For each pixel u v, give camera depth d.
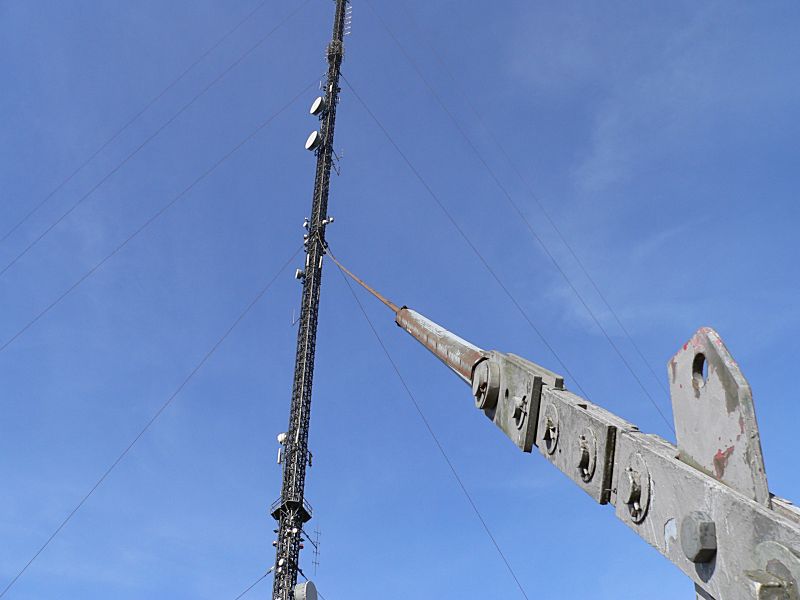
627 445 6.61
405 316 14.80
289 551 24.88
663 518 5.86
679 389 6.05
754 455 5.02
